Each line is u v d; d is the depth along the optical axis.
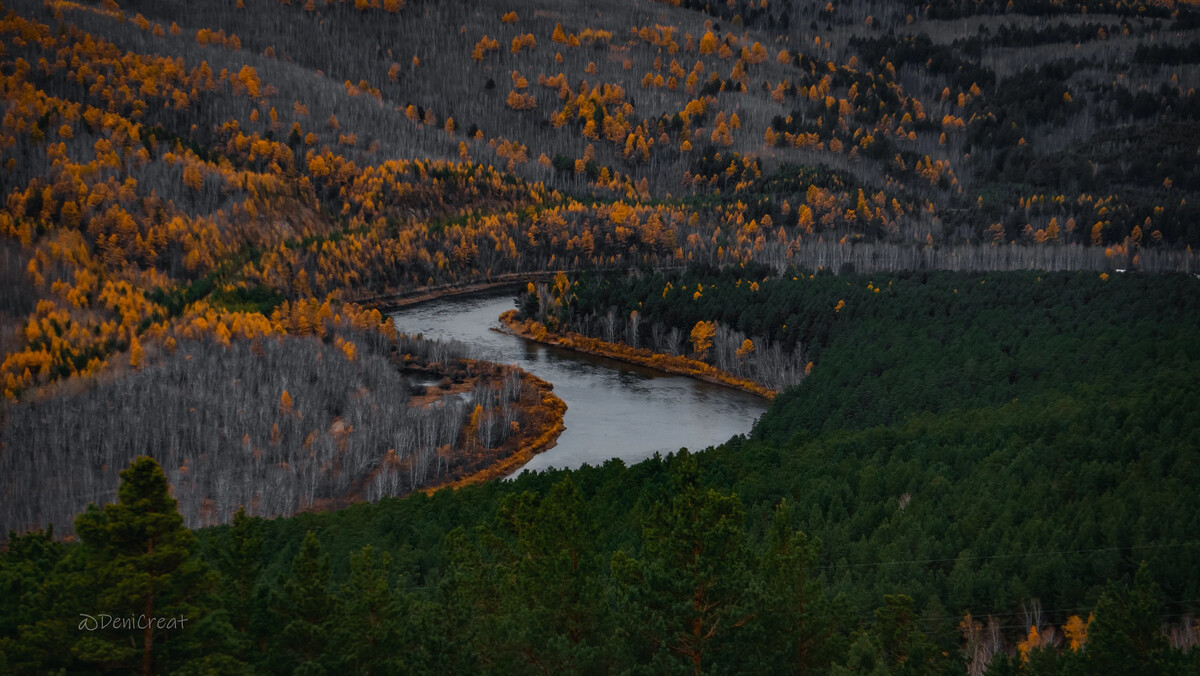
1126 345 151.50
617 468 108.12
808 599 48.28
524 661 44.78
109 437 141.12
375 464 138.12
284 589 47.81
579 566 48.91
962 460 102.31
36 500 127.31
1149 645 45.06
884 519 85.69
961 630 69.19
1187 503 81.00
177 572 38.84
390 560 55.06
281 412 149.50
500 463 141.25
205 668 37.88
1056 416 110.25
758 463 107.94
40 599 43.47
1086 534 76.94
